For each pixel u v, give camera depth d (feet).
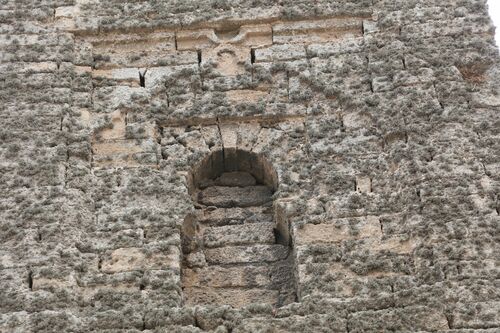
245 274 52.85
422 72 58.08
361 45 60.23
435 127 55.26
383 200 52.90
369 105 57.06
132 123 56.85
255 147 56.08
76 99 57.72
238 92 58.44
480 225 50.80
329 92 57.72
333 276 49.78
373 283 49.32
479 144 54.44
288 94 58.13
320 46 60.39
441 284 48.47
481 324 46.98
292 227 52.24
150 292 49.14
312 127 56.34
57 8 62.18
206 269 52.95
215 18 61.52
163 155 55.77
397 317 47.42
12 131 55.52
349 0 62.39
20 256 50.06
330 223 52.03
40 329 46.88
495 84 57.47
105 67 59.93
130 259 50.60
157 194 53.62
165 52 60.64
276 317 48.16
